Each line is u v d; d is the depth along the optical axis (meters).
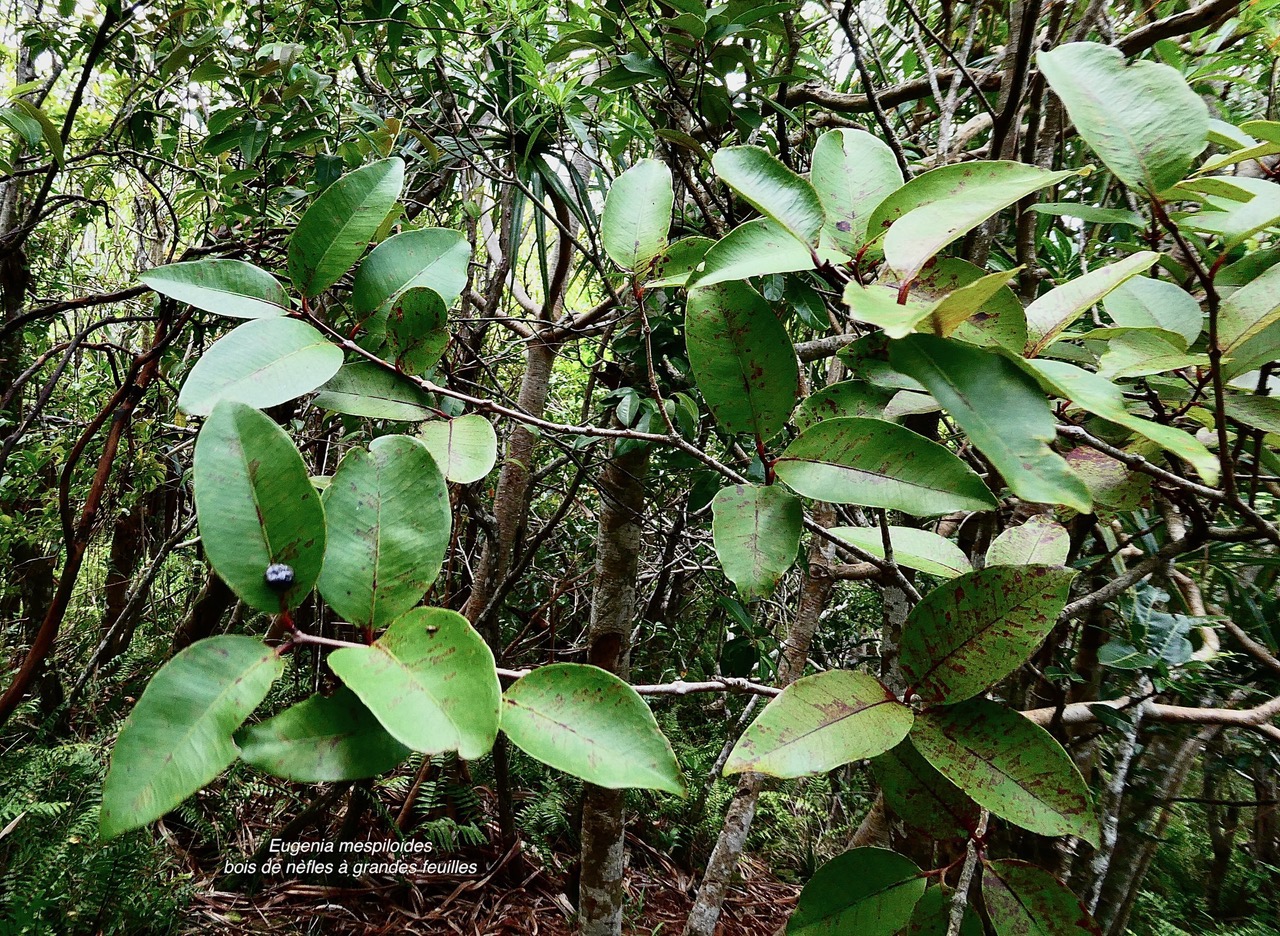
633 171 0.65
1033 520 0.66
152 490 2.70
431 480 0.43
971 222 0.42
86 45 1.63
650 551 3.38
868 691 0.47
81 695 2.81
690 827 3.43
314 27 1.66
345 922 2.60
